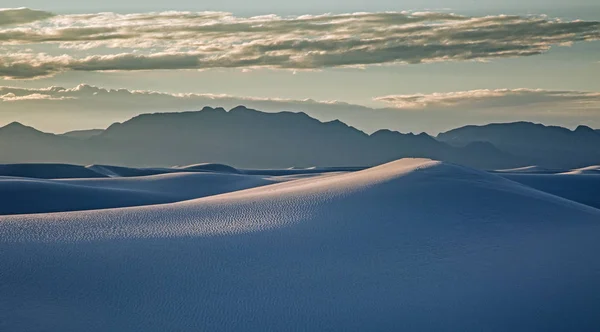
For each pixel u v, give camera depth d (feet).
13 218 132.98
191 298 90.99
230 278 98.48
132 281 95.76
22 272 96.32
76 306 86.53
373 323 84.23
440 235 117.91
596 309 88.74
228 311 87.04
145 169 630.74
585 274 99.50
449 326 83.76
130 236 119.44
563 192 329.72
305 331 81.92
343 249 111.65
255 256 108.37
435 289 94.79
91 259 103.81
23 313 82.99
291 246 113.60
